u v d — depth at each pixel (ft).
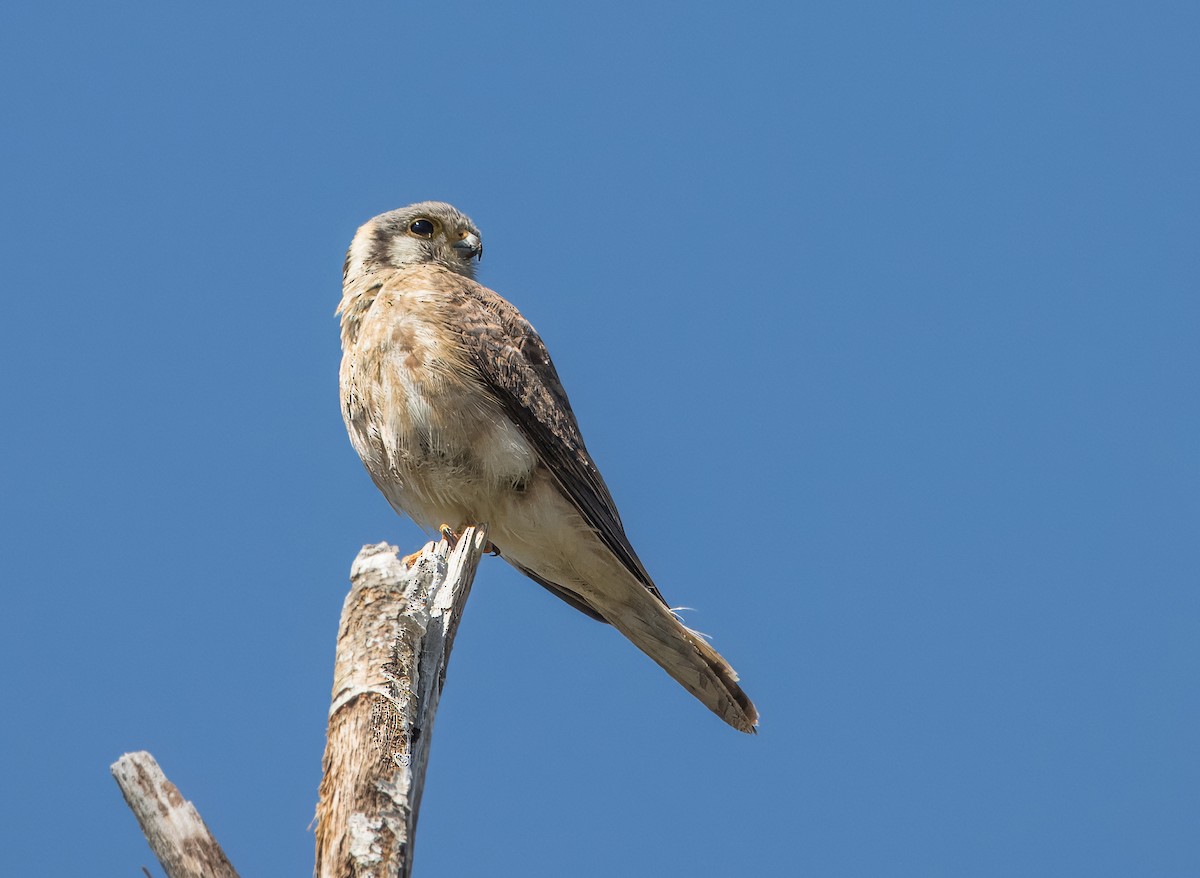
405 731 22.49
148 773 21.08
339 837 21.42
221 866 20.70
